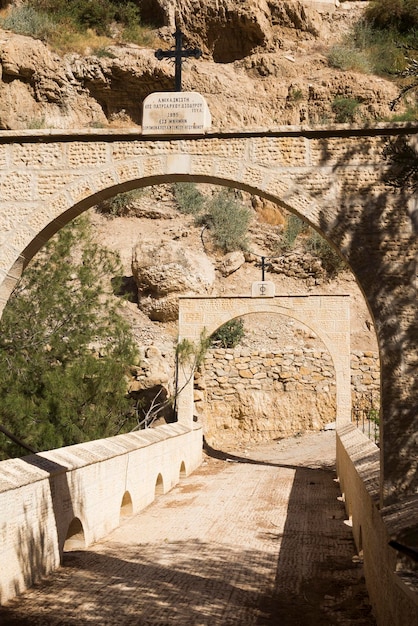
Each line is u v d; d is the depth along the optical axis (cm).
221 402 2475
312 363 2484
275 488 1620
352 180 786
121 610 743
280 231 3256
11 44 3036
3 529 759
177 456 1709
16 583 790
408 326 766
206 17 3378
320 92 3306
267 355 2494
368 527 802
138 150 805
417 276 772
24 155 816
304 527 1187
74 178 809
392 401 758
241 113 3269
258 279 3027
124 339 1562
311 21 3566
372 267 776
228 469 1966
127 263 2944
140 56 3191
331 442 2309
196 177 802
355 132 788
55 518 909
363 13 3700
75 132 804
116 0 3541
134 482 1297
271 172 791
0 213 812
